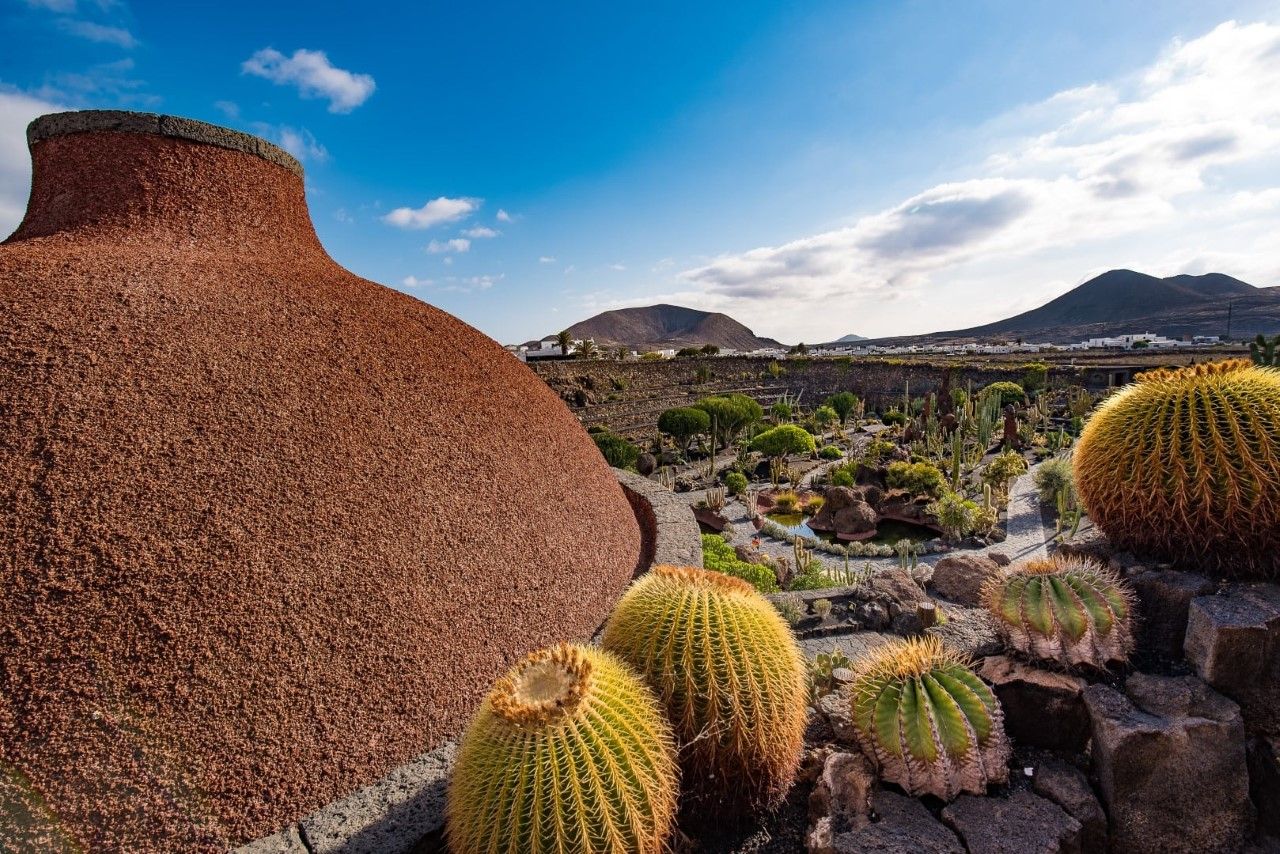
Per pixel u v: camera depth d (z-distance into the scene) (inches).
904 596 291.0
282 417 185.0
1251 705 142.9
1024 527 565.0
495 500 219.1
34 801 124.8
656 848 114.8
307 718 152.9
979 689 139.7
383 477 192.9
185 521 154.7
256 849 137.7
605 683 115.9
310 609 161.6
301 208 281.0
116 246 217.9
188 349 185.2
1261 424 150.6
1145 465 164.9
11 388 157.1
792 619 277.7
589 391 2044.8
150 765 134.5
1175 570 167.5
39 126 240.2
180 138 241.6
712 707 133.6
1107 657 153.1
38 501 143.6
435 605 183.9
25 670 129.8
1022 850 121.0
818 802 142.9
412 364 231.5
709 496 747.4
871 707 143.3
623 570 267.6
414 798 151.5
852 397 1536.7
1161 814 133.9
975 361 2748.5
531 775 102.9
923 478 684.7
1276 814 136.7
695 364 2765.7
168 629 142.8
